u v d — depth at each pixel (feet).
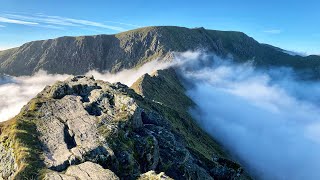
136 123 229.45
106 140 186.80
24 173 150.00
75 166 160.56
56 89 245.24
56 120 202.49
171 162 223.30
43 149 171.42
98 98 243.60
